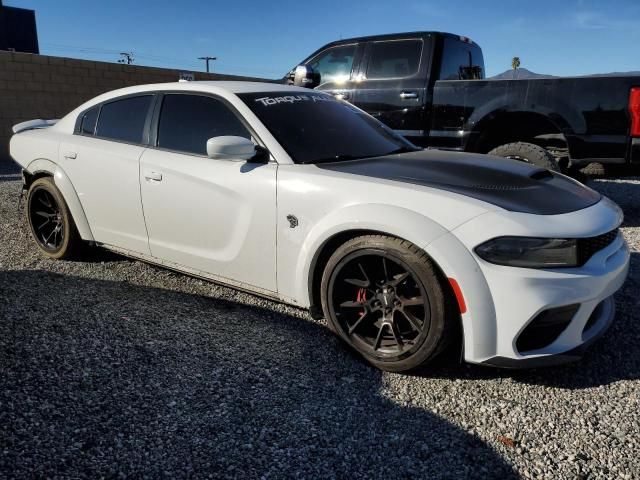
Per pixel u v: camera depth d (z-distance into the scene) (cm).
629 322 339
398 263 262
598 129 523
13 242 502
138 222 374
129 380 262
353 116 389
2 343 295
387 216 263
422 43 629
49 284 392
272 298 325
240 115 335
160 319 334
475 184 279
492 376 275
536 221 249
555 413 244
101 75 1205
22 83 1091
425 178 285
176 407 241
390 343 279
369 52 666
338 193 282
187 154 349
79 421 228
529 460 212
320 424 232
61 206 425
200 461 207
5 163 1059
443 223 254
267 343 306
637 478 202
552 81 537
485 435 228
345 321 290
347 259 278
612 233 279
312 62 722
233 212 320
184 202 341
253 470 203
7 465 200
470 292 245
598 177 561
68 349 290
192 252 348
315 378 270
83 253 447
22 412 232
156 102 378
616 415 242
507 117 579
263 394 254
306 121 349
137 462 205
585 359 293
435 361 289
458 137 604
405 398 254
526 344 255
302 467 206
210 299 371
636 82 499
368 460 211
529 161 543
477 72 734
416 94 625
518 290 242
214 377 267
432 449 218
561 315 251
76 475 197
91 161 395
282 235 302
